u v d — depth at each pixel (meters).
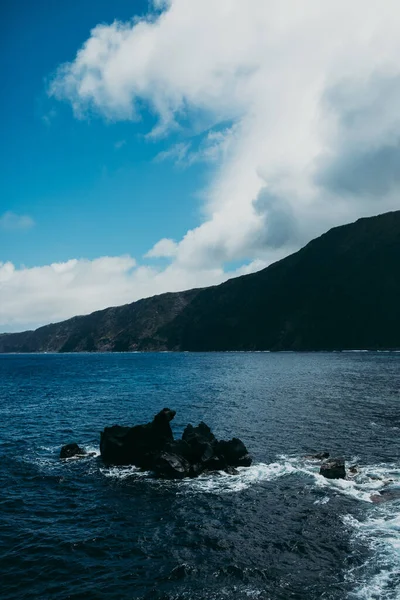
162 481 24.22
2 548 16.22
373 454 28.75
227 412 45.34
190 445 27.34
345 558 15.07
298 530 17.41
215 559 15.19
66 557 15.52
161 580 13.88
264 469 25.81
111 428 29.77
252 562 14.91
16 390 71.88
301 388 65.62
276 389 65.06
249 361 147.38
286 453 29.27
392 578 13.75
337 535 16.89
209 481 24.00
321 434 34.59
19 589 13.46
